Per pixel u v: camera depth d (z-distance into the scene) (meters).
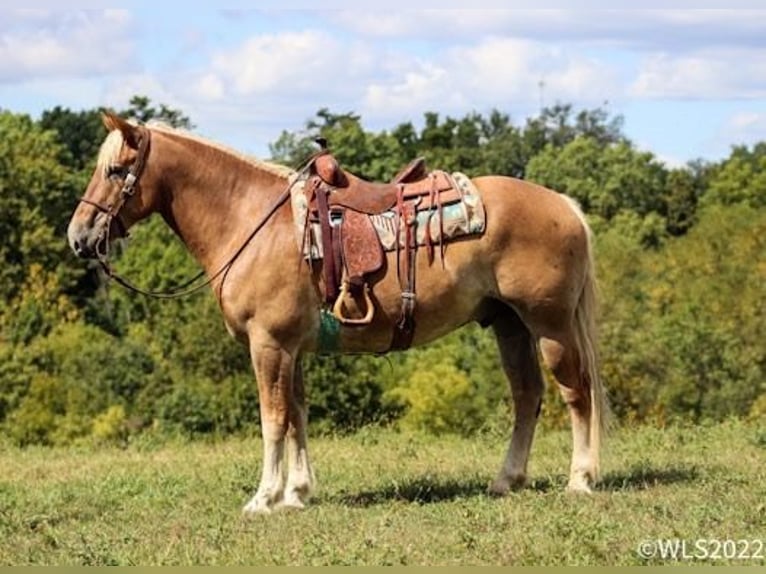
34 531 8.80
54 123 78.62
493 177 9.45
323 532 8.23
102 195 9.38
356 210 9.16
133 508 9.73
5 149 58.19
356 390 31.77
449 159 77.94
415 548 7.61
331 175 9.18
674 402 37.75
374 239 9.08
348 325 9.15
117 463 13.42
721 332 39.59
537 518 8.30
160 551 7.86
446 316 9.26
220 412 32.59
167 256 51.19
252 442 16.00
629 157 79.12
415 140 83.06
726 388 38.19
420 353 41.16
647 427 14.31
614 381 37.94
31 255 56.25
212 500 9.95
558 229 9.24
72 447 18.16
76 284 57.28
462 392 36.38
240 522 8.75
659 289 47.22
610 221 70.00
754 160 84.62
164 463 13.04
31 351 41.50
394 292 9.11
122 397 38.38
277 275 9.06
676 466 10.63
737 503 8.66
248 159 9.41
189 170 9.40
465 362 41.53
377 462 12.20
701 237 53.44
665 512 8.40
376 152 58.31
